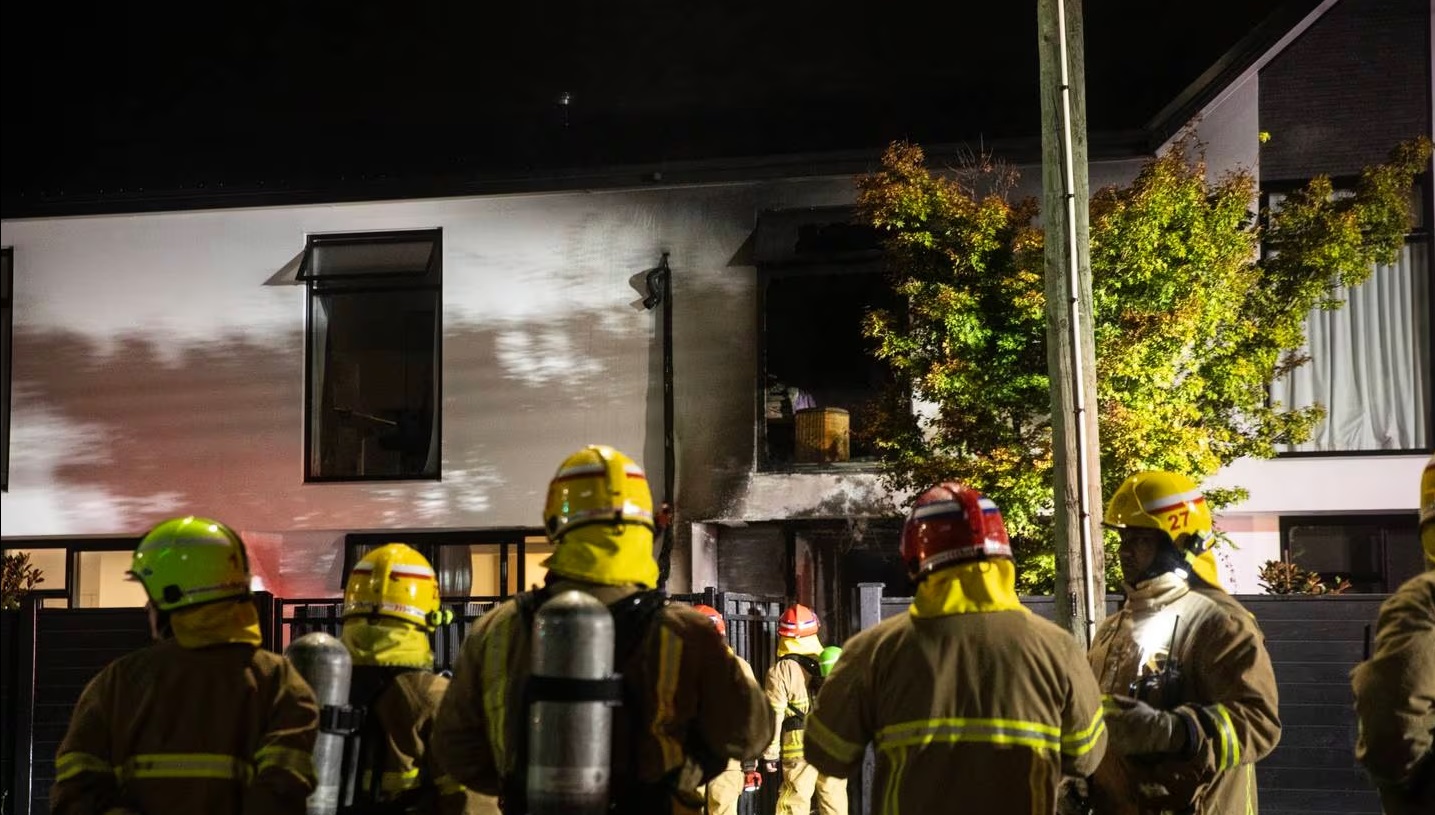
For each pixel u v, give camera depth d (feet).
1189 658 16.35
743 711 13.71
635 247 52.80
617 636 13.30
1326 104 48.70
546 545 53.62
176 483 54.95
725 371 51.67
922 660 14.11
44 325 56.34
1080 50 29.63
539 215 53.52
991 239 42.32
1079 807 17.01
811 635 35.04
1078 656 14.33
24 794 36.86
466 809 17.97
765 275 51.93
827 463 50.90
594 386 52.49
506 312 53.42
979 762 13.82
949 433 43.01
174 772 13.82
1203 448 40.60
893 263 44.93
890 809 14.16
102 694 14.16
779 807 34.40
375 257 54.70
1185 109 48.01
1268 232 44.11
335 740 15.72
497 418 53.01
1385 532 48.32
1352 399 48.70
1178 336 39.78
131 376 55.67
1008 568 14.51
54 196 55.83
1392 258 43.75
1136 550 17.21
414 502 53.31
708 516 51.06
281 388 54.75
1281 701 31.07
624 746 13.10
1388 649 13.43
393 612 17.61
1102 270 40.60
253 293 55.31
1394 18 48.62
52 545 56.13
